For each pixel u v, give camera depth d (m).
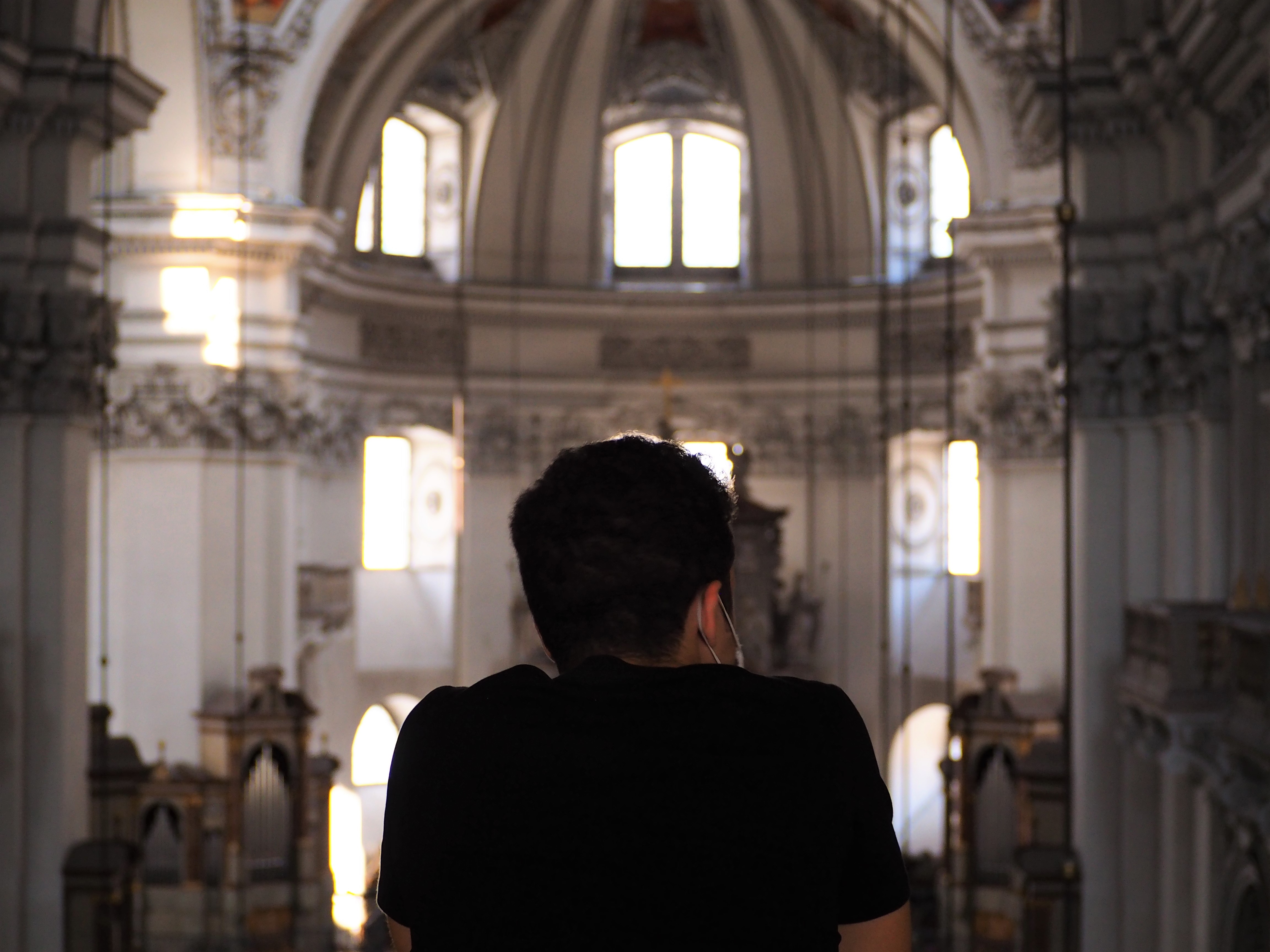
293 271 21.27
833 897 1.53
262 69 20.58
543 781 1.52
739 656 1.81
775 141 27.19
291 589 21.80
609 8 26.03
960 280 24.61
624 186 28.52
